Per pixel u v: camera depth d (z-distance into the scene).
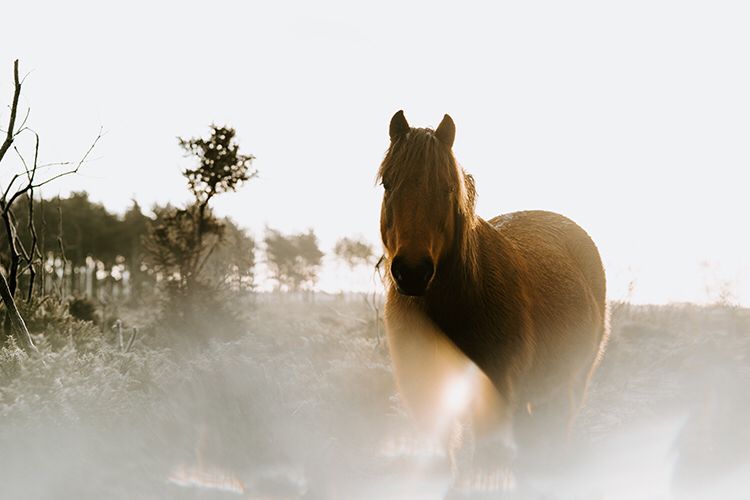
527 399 6.12
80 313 17.45
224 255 26.52
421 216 4.93
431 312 5.26
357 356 12.68
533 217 7.84
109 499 5.93
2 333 10.13
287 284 63.19
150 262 20.02
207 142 20.17
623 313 24.66
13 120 10.41
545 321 6.05
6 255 15.42
